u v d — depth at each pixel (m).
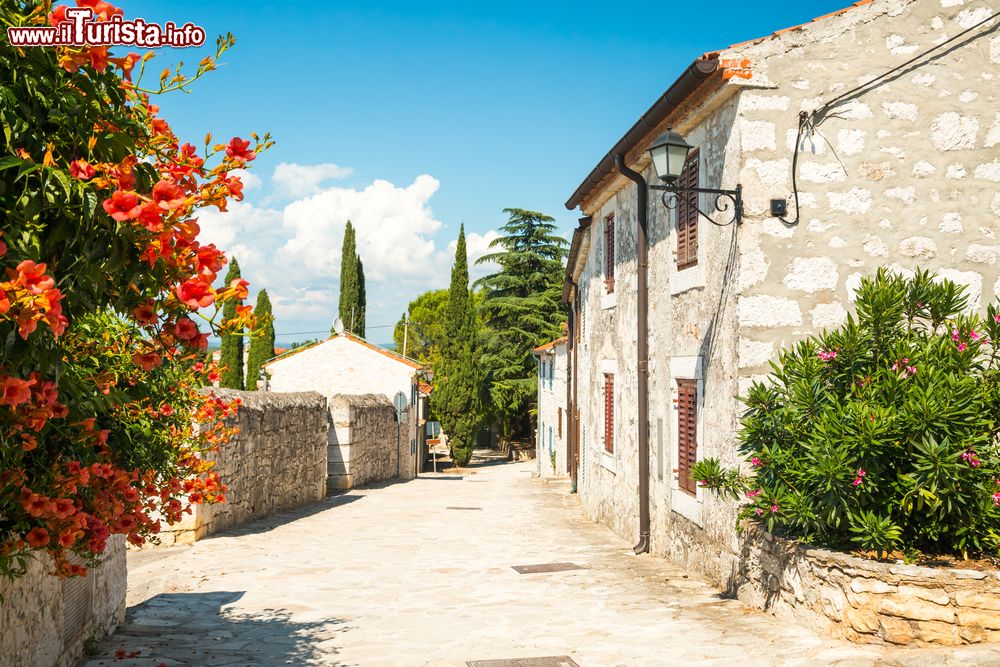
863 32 7.95
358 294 54.16
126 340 4.05
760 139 7.82
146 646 6.22
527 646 6.16
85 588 5.91
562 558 10.80
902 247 7.85
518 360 43.88
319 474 19.62
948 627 5.32
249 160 3.16
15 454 3.06
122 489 3.77
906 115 7.93
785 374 6.95
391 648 6.18
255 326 3.21
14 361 2.57
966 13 7.99
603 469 14.85
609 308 14.27
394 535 13.32
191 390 5.67
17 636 4.41
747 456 7.44
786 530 6.86
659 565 9.94
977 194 7.94
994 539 5.75
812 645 5.65
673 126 9.36
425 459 40.19
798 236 7.81
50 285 2.32
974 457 5.67
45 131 2.90
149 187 3.05
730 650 5.74
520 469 39.22
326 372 32.69
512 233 45.34
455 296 41.03
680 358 9.62
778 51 7.86
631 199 12.48
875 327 6.61
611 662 5.59
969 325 6.38
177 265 2.99
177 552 10.97
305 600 8.23
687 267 9.52
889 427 5.82
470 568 10.09
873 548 5.99
